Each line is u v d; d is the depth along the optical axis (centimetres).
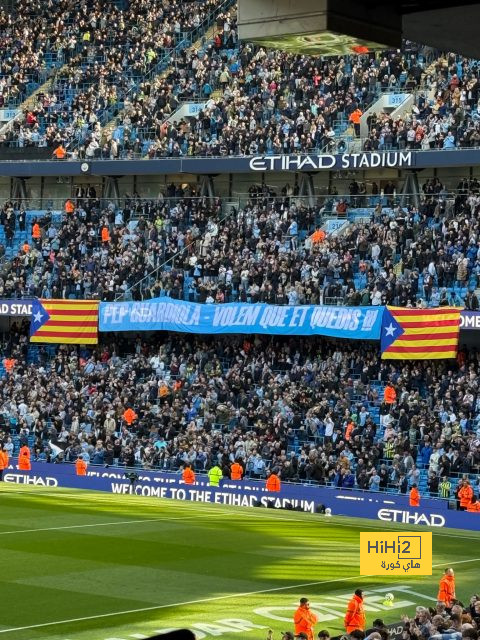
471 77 6050
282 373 5591
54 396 5894
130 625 2923
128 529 4394
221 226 6231
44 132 6888
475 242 5519
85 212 6556
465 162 5609
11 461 5725
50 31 7469
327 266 5691
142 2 7356
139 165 6347
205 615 3045
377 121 6003
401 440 5016
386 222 5812
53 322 6047
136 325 5875
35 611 3062
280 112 6356
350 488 4969
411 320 5247
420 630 2284
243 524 4588
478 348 5378
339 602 3222
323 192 6347
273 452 5219
